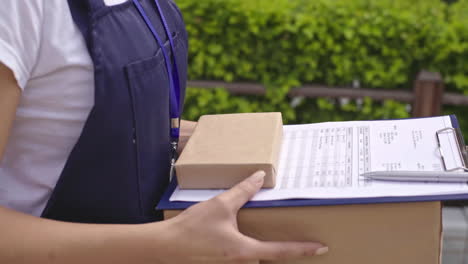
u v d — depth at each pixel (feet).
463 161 2.72
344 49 9.52
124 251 2.36
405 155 2.86
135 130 2.54
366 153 2.93
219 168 2.67
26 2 2.17
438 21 9.37
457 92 9.79
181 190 2.77
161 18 2.93
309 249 2.55
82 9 2.36
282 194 2.59
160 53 2.73
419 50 9.38
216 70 9.91
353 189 2.56
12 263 2.28
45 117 2.37
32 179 2.49
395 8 9.57
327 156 2.96
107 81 2.36
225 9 9.52
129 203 2.65
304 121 10.37
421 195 2.45
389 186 2.56
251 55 9.80
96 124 2.38
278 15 9.41
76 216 2.63
